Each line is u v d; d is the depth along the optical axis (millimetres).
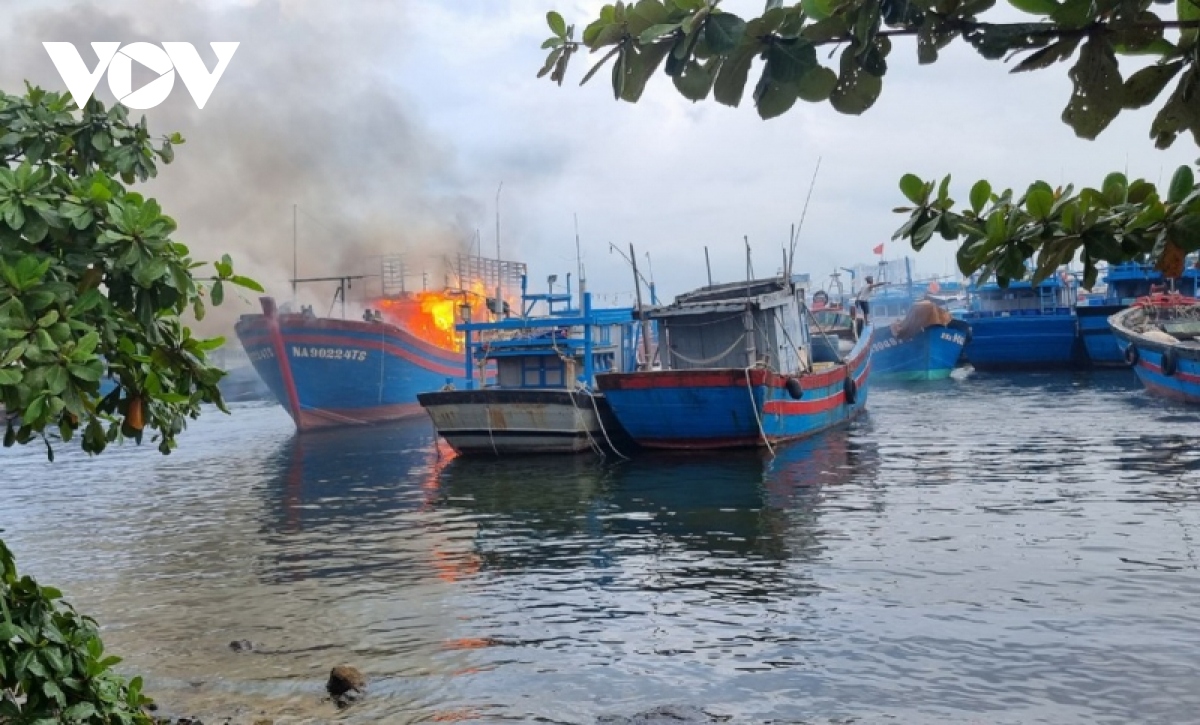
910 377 45469
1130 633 9102
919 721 7430
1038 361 47812
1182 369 30359
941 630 9422
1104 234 2348
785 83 2387
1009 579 11070
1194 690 7754
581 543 14172
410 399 38125
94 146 5762
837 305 43156
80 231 4785
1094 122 2369
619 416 23672
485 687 8477
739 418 22875
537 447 24453
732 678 8469
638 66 2467
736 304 23516
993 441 23734
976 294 52969
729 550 13250
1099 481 17328
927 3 2217
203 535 16078
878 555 12484
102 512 18922
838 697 7938
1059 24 2234
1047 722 7320
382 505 18328
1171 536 12844
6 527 17547
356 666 9141
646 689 8297
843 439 25375
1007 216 2520
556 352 25297
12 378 4148
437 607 11055
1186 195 2275
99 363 4391
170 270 4719
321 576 12797
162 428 5379
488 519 16391
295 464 25500
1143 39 2262
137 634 10438
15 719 4758
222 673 9062
